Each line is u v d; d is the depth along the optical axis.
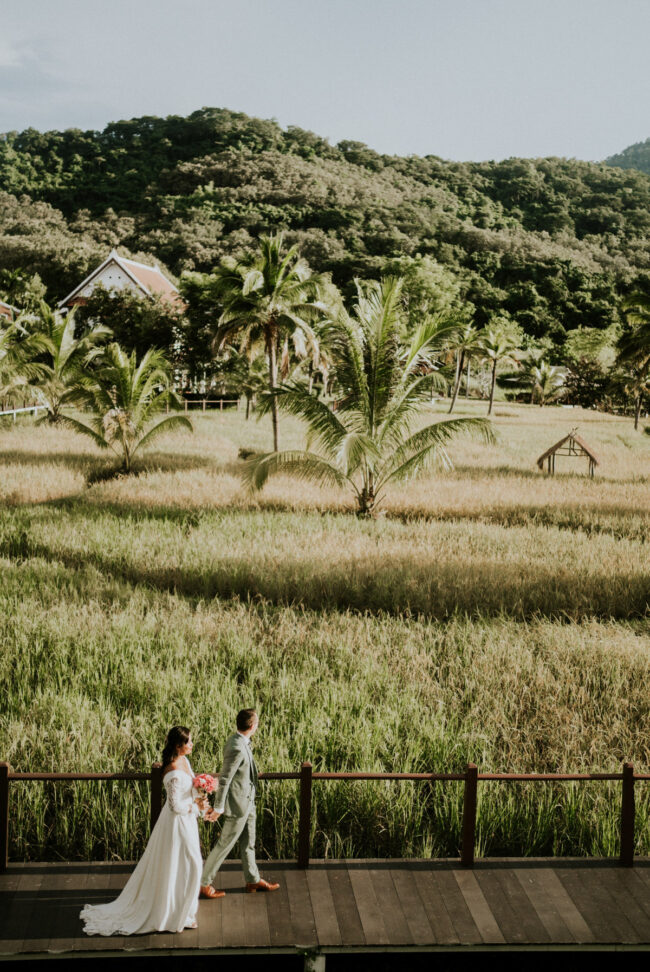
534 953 5.63
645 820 6.99
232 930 5.38
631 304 33.34
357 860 6.30
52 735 8.05
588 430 48.22
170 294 63.50
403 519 20.66
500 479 26.55
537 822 6.95
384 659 10.55
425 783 7.75
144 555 15.82
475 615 13.15
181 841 5.32
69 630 11.22
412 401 20.41
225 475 24.64
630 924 5.57
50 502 21.06
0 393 33.88
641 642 11.65
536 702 9.38
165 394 26.28
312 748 8.07
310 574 14.52
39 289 68.00
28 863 6.10
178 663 10.20
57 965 5.39
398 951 5.28
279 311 27.00
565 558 16.14
